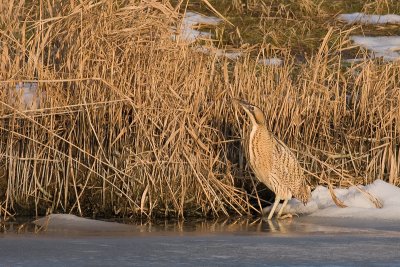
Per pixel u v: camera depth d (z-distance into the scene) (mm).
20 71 19703
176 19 20703
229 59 25531
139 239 16375
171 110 19672
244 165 20719
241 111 20859
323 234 17172
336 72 22938
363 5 32938
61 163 19688
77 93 19688
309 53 28562
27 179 19641
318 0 32844
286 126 21203
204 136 20234
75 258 14633
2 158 19875
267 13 31469
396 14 32562
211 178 19922
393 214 19031
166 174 19750
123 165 19703
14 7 21188
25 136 19047
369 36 30469
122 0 20672
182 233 17297
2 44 20203
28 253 14961
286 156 19172
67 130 19766
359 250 15531
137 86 19656
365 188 20141
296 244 16016
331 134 21641
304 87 21344
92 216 19469
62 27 19875
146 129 19562
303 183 19359
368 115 21641
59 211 19547
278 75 22766
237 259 14742
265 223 18672
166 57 19953
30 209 19594
